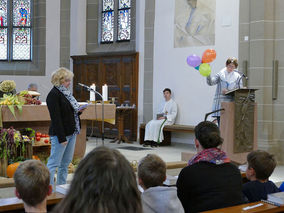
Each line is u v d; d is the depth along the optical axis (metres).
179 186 2.75
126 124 10.68
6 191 4.70
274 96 7.70
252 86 7.87
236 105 5.66
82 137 7.00
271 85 7.73
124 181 1.28
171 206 2.33
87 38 12.10
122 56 10.73
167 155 8.11
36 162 2.03
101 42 11.97
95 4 12.00
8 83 6.11
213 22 8.94
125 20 11.41
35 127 6.61
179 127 9.19
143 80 10.41
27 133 6.11
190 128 8.98
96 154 1.31
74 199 1.28
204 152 2.80
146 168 2.45
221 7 8.77
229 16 8.61
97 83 11.29
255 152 3.05
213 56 6.32
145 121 10.36
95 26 12.02
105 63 11.10
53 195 2.74
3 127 6.24
